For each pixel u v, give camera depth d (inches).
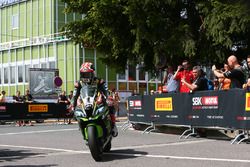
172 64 1093.8
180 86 786.2
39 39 2468.0
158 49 1050.7
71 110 520.4
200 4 986.1
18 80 2600.9
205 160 471.8
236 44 1065.5
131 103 874.8
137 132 829.2
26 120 1295.5
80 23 1224.2
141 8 1013.8
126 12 1013.8
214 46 1023.6
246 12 903.7
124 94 2233.0
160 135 762.2
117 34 1127.6
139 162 473.1
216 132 716.0
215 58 1038.4
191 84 729.6
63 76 2298.2
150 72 1270.9
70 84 2262.6
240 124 610.9
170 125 748.6
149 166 446.9
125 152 551.5
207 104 666.2
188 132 760.3
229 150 542.6
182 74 781.3
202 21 1035.9
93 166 455.5
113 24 1110.4
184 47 1010.1
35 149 610.2
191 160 474.6
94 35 1195.3
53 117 1349.7
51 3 2484.0
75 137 769.6
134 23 1022.4
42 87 1945.1
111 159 499.2
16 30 2726.4
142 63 1215.6
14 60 2637.8
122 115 2191.2
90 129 477.7
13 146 657.0
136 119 854.5
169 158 493.4
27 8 2652.6
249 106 597.9
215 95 651.5
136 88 2431.1
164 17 1046.4
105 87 508.7
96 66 2269.9
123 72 1320.1
